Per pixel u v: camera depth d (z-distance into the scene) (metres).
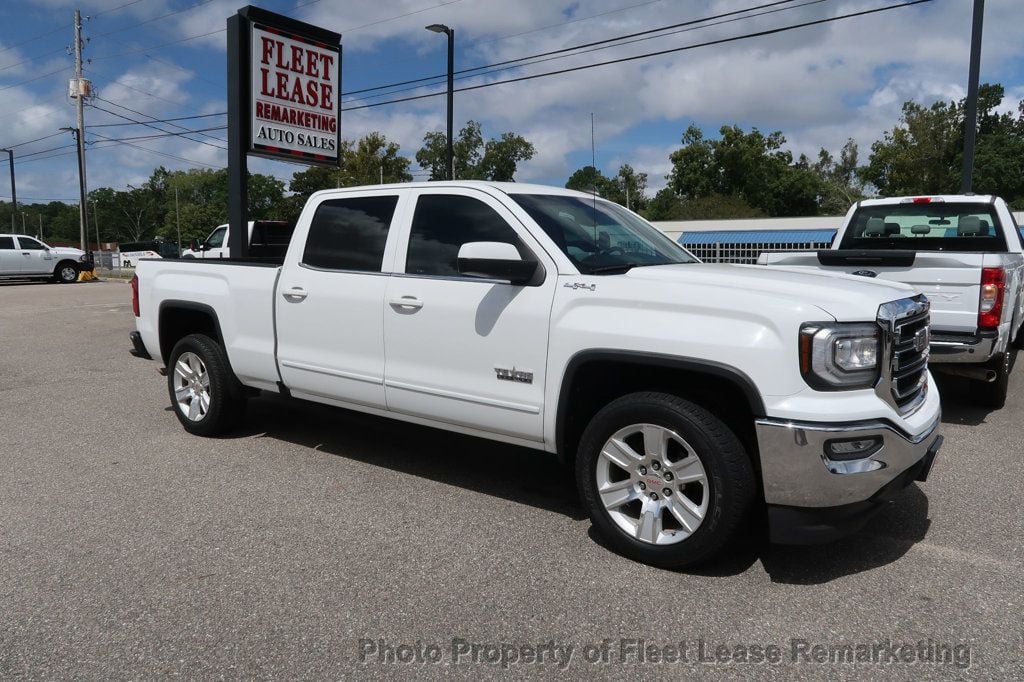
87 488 4.84
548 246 4.11
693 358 3.52
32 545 3.96
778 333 3.36
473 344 4.30
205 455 5.55
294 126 9.88
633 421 3.70
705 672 2.84
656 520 3.67
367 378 4.84
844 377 3.36
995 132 70.44
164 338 6.34
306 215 5.30
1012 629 3.12
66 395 7.71
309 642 3.04
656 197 72.19
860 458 3.35
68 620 3.21
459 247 4.48
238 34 9.13
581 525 4.25
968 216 7.79
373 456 5.54
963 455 5.53
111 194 117.19
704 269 4.07
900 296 3.80
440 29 19.91
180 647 3.00
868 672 2.83
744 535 4.10
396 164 44.94
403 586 3.51
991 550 3.88
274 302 5.37
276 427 6.34
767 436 3.35
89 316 15.27
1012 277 6.42
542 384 4.04
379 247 4.85
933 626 3.15
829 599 3.38
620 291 3.78
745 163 67.94
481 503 4.58
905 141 60.88
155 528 4.18
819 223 35.12
